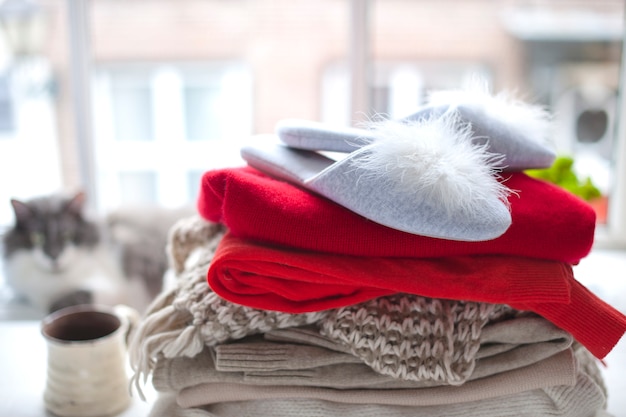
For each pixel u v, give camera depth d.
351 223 0.50
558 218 0.52
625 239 1.03
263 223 0.49
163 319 0.55
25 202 1.26
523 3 1.89
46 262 1.19
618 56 1.39
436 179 0.45
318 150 0.55
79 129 1.15
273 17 1.98
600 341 0.52
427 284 0.50
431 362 0.51
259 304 0.51
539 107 0.63
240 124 1.98
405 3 1.93
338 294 0.53
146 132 1.82
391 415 0.55
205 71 1.93
